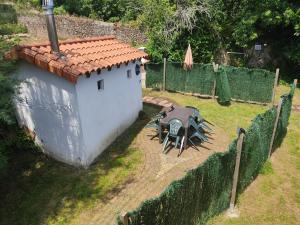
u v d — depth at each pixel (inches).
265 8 674.2
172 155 407.5
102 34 894.4
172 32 713.6
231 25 759.1
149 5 739.4
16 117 414.9
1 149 364.2
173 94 643.5
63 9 1049.5
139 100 513.3
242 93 595.5
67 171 374.0
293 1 665.0
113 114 429.4
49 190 341.4
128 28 834.2
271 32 747.4
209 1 717.9
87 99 362.0
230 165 291.6
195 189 251.3
